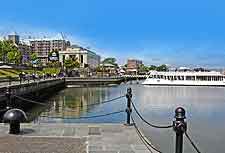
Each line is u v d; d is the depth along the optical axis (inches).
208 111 1691.7
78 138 411.5
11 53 4847.4
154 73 4977.9
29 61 6072.8
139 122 1178.0
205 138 915.4
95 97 2682.1
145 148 364.2
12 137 413.7
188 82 4813.0
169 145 771.4
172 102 2281.0
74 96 2783.0
